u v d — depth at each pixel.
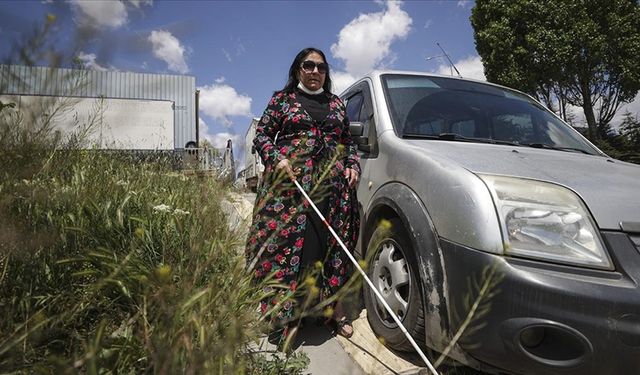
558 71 13.45
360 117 2.94
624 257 1.33
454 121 2.61
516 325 1.31
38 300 1.37
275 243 1.93
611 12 12.91
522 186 1.56
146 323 1.15
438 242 1.63
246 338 1.32
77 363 0.91
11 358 1.00
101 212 1.88
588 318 1.24
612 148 13.33
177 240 1.74
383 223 1.65
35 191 1.40
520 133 2.67
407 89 2.80
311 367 1.77
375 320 2.05
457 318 1.49
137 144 3.56
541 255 1.36
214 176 1.97
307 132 2.07
